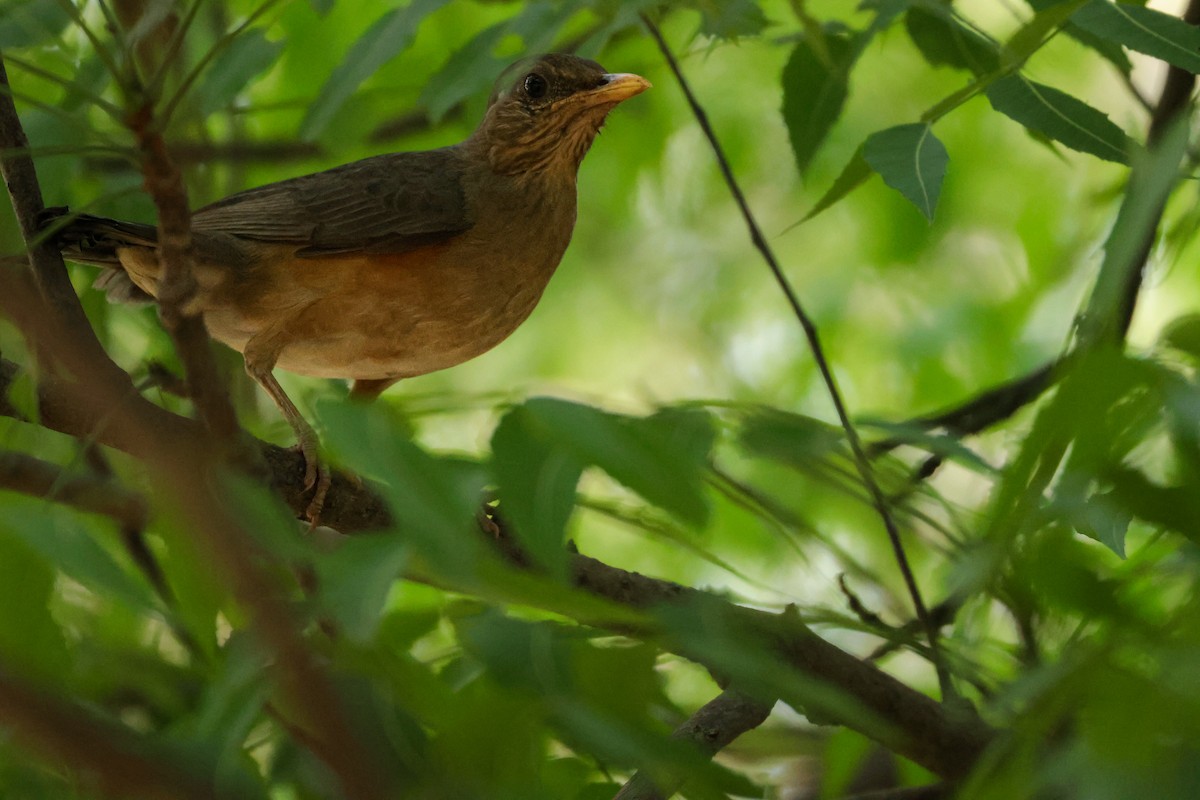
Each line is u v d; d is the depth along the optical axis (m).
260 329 9.52
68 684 4.75
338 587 3.65
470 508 3.72
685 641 4.08
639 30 12.13
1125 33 6.50
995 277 15.62
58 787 5.07
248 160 12.34
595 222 16.66
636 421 3.91
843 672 7.52
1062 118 6.52
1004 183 15.04
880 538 11.64
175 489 3.57
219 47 4.87
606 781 5.72
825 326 15.52
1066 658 3.87
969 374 14.78
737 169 15.68
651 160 15.23
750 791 4.68
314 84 12.35
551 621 4.94
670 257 16.84
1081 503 3.77
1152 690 3.40
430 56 12.28
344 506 7.51
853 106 14.86
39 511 4.46
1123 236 4.07
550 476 3.79
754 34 8.23
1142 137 9.45
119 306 9.90
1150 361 3.82
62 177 8.48
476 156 10.23
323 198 9.55
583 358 17.03
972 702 7.96
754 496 7.61
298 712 4.20
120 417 3.60
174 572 4.41
